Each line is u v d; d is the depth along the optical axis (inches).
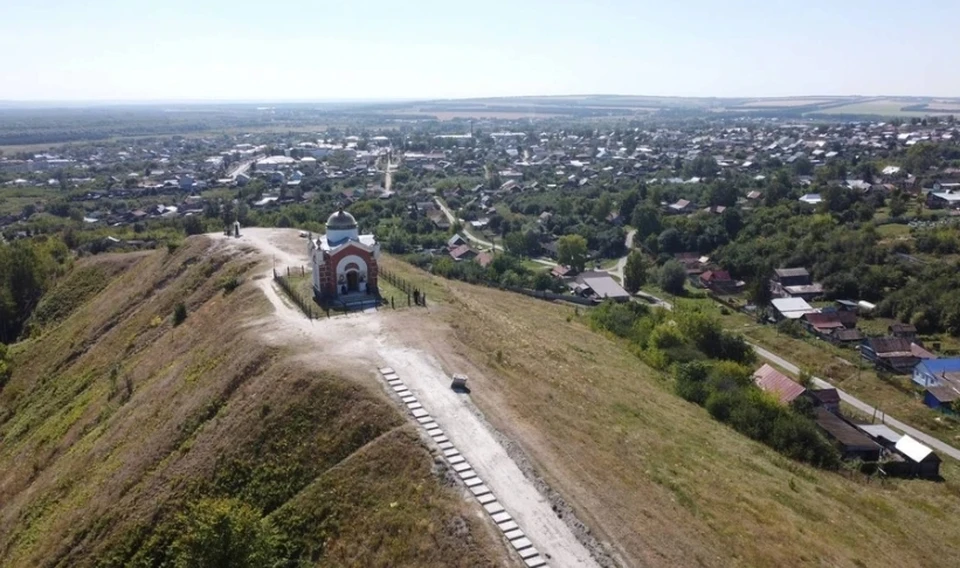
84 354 3673.7
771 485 2128.4
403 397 1988.2
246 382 2267.5
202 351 2711.6
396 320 2696.9
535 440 1841.8
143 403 2573.8
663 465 1983.3
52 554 1911.9
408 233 7175.2
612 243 6988.2
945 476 2790.4
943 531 2166.6
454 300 3294.8
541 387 2329.0
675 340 3708.2
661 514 1648.6
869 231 5639.8
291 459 1849.2
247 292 3193.9
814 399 3363.7
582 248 6225.4
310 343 2412.6
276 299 3029.0
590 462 1815.9
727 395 2938.0
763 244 5979.3
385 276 3427.7
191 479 1910.7
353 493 1669.5
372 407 1920.5
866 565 1738.4
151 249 5467.5
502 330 3004.4
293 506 1695.4
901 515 2217.0
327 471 1775.3
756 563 1565.0
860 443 2874.0
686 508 1736.0
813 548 1728.6
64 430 2822.3
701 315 3922.2
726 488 1959.9
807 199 7249.0
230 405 2175.2
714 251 6397.6
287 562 1566.2
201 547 1397.6
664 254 6496.1
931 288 4589.1
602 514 1563.7
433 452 1716.3
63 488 2282.2
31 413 3272.6
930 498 2507.4
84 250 6166.3
